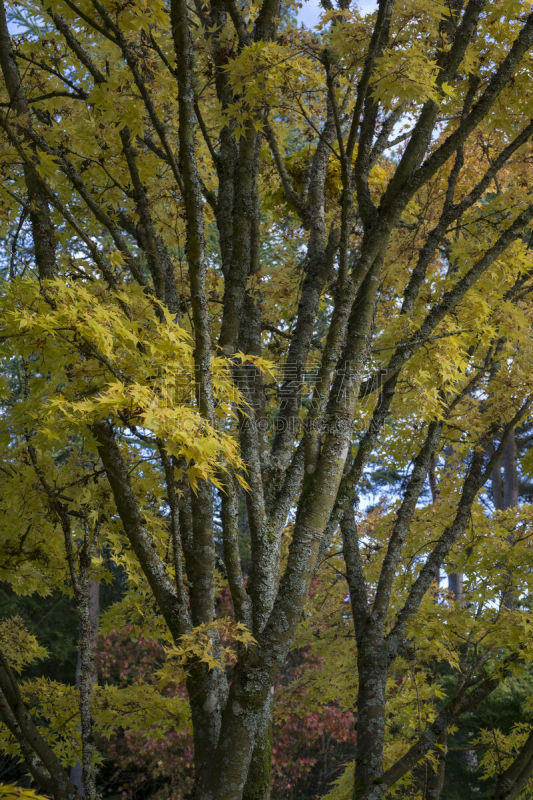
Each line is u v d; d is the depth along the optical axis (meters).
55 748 4.67
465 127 3.76
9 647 4.97
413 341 4.15
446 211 4.52
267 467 4.17
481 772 10.24
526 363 5.14
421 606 4.90
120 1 3.01
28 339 2.79
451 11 4.12
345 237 3.60
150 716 4.73
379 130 4.76
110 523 4.40
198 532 3.34
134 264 3.62
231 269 4.05
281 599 3.31
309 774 11.45
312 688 7.37
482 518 5.57
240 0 4.83
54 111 4.34
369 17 3.54
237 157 4.43
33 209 3.43
